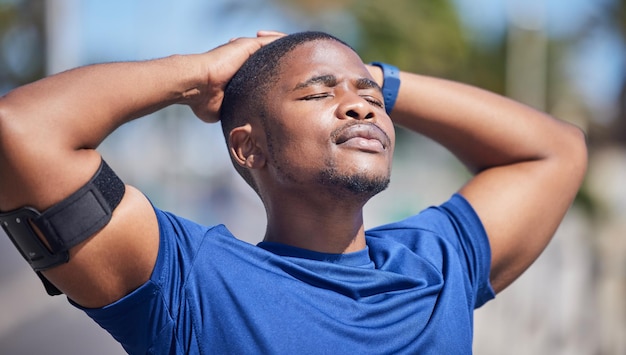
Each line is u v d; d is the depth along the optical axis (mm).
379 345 2781
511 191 3416
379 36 24266
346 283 2865
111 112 2828
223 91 3199
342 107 2945
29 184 2637
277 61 3082
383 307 2848
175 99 3055
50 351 6605
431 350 2842
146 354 2781
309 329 2730
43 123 2670
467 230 3301
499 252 3346
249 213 14781
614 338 8578
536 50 27781
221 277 2793
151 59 3055
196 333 2736
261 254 2873
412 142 23516
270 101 3037
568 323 8734
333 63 3064
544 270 9117
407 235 3246
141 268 2742
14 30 18734
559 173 3486
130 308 2740
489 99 3535
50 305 7746
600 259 8875
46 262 2695
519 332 9219
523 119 3518
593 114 27141
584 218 19312
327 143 2924
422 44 24672
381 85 3424
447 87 3510
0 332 6961
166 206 17922
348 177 2891
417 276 3031
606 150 26438
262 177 3096
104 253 2703
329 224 3010
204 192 16922
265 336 2705
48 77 2818
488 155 3525
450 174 23109
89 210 2678
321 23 24203
